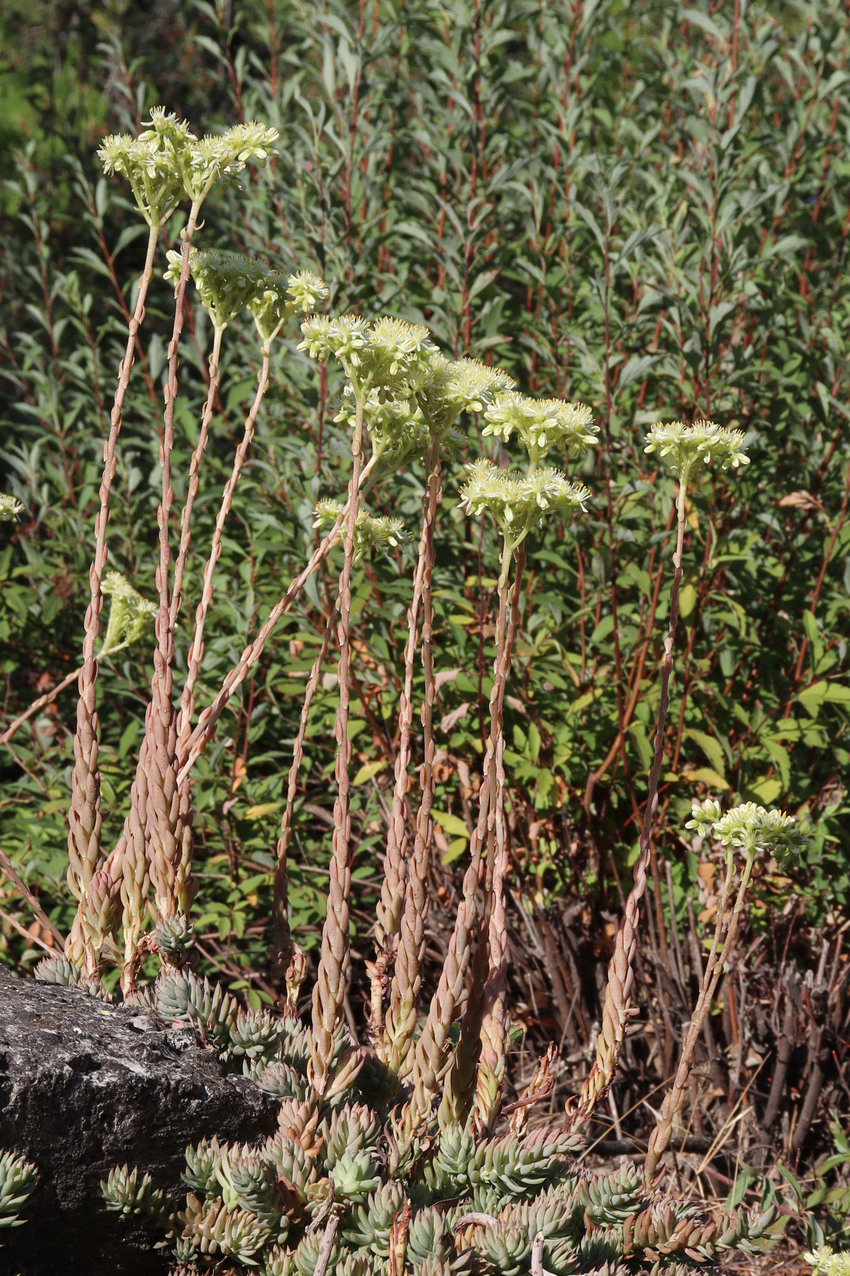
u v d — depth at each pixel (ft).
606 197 9.44
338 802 5.20
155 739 5.92
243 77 12.82
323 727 9.77
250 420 6.29
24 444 12.35
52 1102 4.71
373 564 10.07
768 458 10.07
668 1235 5.34
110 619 7.56
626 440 9.93
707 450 5.46
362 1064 5.53
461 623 9.53
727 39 12.00
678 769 9.45
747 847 5.83
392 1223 4.86
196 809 9.00
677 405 10.40
